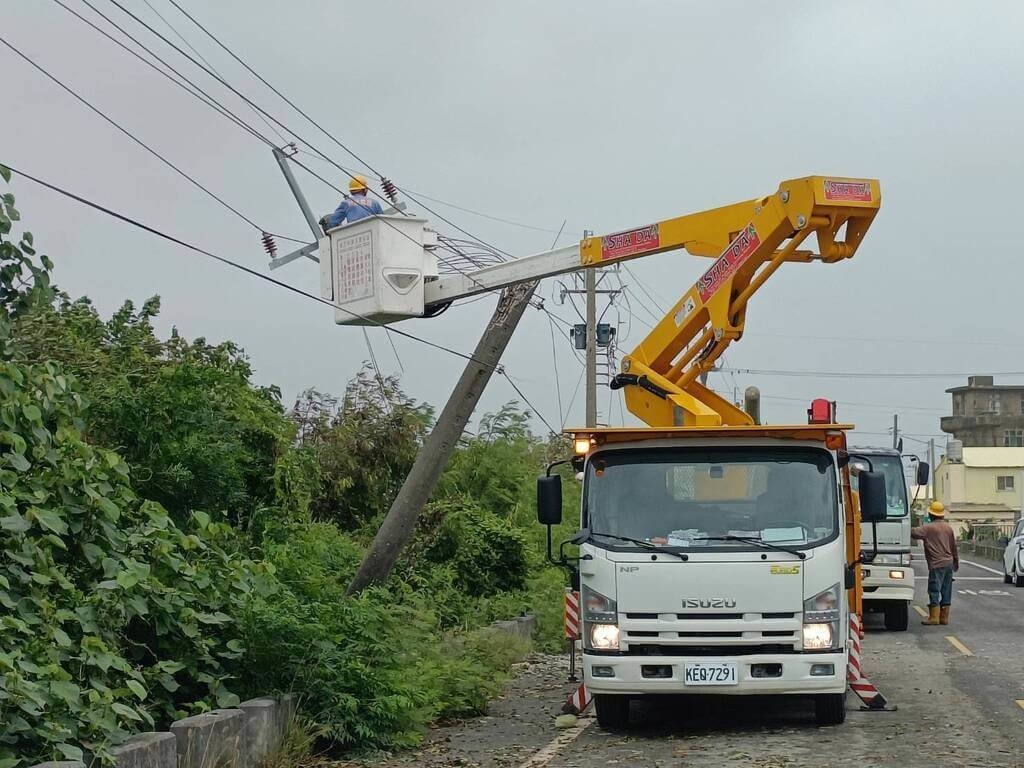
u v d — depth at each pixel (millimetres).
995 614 24312
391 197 15102
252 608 10133
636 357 12930
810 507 10727
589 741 10641
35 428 8844
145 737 8039
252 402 14094
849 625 11422
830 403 11250
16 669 7367
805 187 11148
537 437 30266
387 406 20594
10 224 9570
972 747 9820
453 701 11883
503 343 15180
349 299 14555
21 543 8297
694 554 10516
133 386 12930
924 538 21859
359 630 10969
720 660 10336
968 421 106938
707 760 9477
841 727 10883
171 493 12328
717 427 11000
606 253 13562
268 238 14953
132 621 9625
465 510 19875
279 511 14047
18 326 11805
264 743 9336
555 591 19484
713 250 12461
